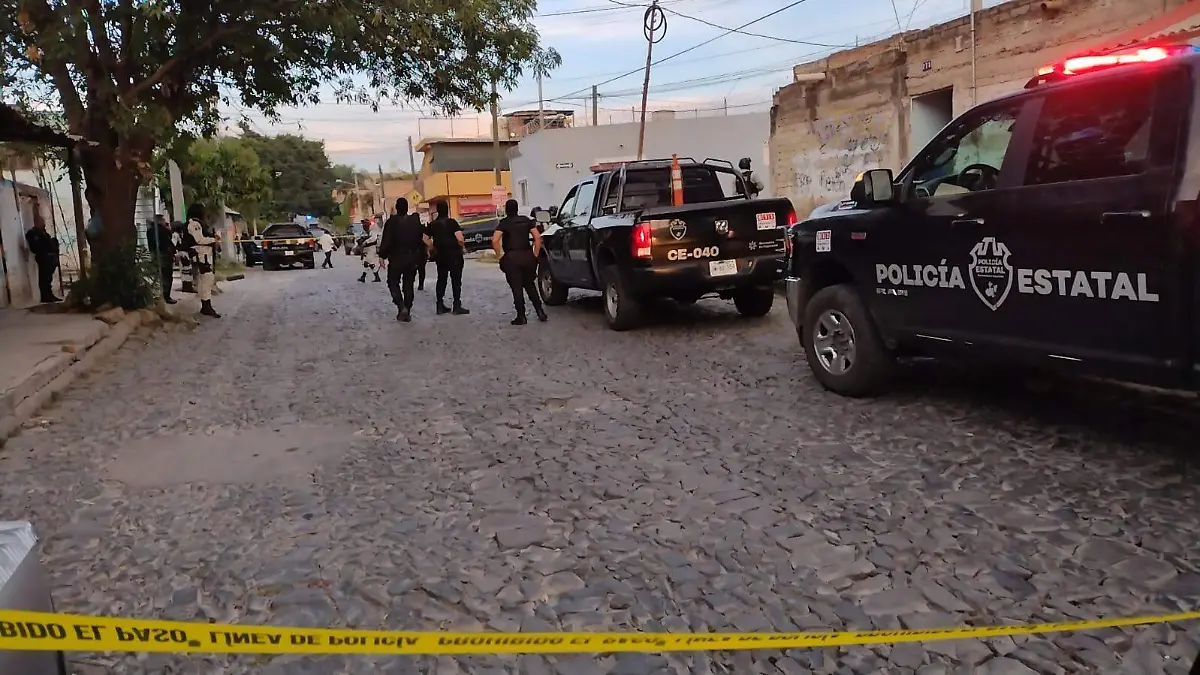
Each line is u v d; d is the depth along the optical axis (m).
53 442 6.48
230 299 18.66
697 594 3.65
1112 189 4.39
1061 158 4.76
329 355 10.12
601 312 12.94
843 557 3.91
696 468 5.23
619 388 7.52
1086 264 4.56
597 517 4.54
